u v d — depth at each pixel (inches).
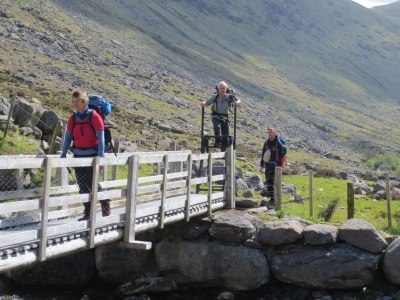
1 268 358.9
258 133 3646.7
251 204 687.1
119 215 478.9
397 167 3698.3
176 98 3868.1
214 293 610.5
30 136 960.3
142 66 4854.8
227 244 607.8
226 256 600.7
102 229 459.8
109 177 861.8
